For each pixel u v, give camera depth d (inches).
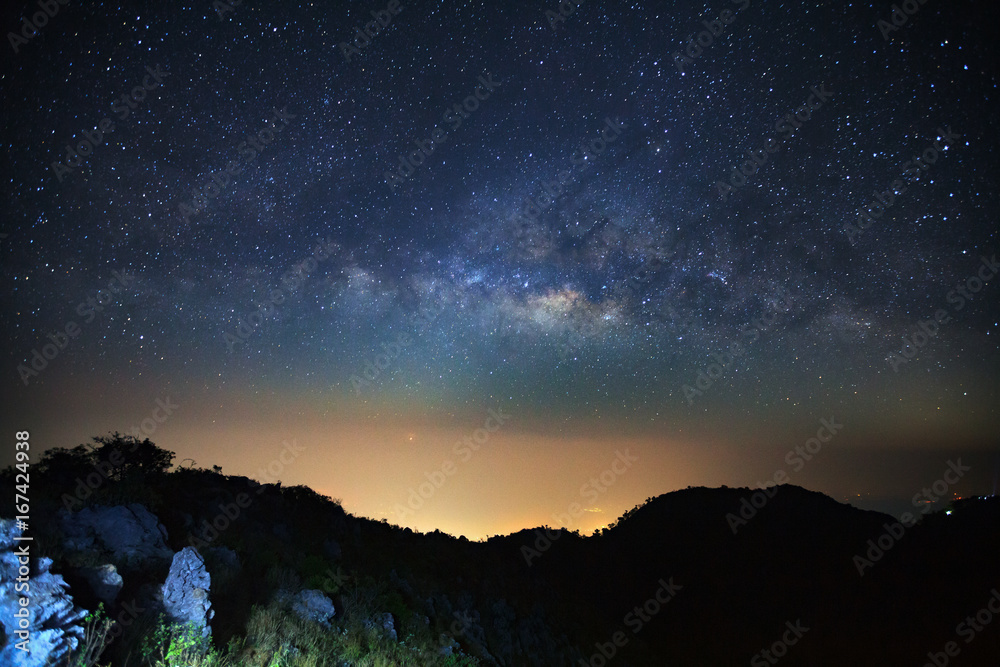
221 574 333.1
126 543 314.8
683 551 1128.2
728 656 828.6
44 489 369.1
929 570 1026.1
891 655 828.6
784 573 1043.3
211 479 570.6
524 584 776.9
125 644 222.4
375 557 555.2
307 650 300.4
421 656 390.3
